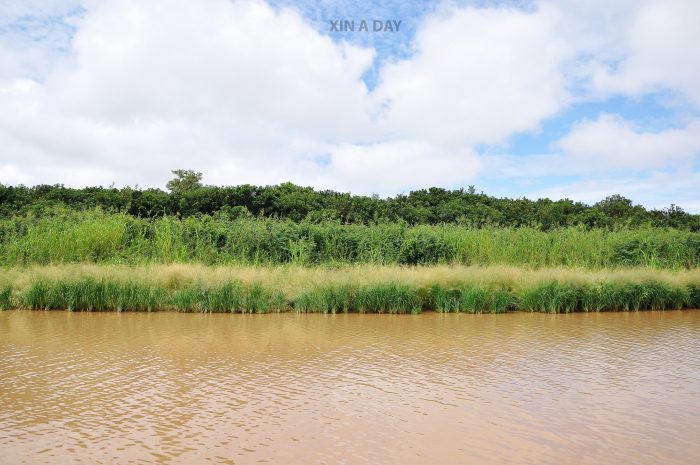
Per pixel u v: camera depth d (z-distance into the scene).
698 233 21.20
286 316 11.55
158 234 17.17
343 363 7.74
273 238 17.47
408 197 28.14
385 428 5.34
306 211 22.95
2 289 11.98
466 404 6.04
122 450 4.82
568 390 6.57
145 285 12.07
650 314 12.52
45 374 7.09
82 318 11.02
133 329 9.98
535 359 8.05
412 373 7.25
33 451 4.80
